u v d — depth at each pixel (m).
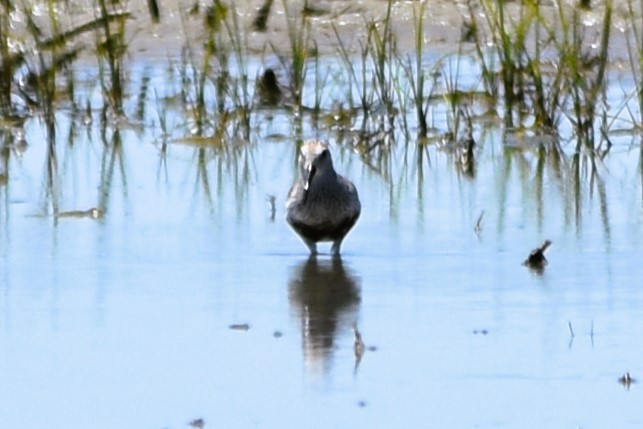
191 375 10.60
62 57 19.36
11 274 12.93
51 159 17.08
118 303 12.17
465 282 12.67
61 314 11.89
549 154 17.20
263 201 15.34
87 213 14.80
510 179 16.12
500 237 13.98
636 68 19.50
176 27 20.77
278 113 19.02
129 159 17.08
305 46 19.33
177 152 17.42
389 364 10.77
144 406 10.08
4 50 18.97
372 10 21.19
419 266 13.16
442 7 21.14
